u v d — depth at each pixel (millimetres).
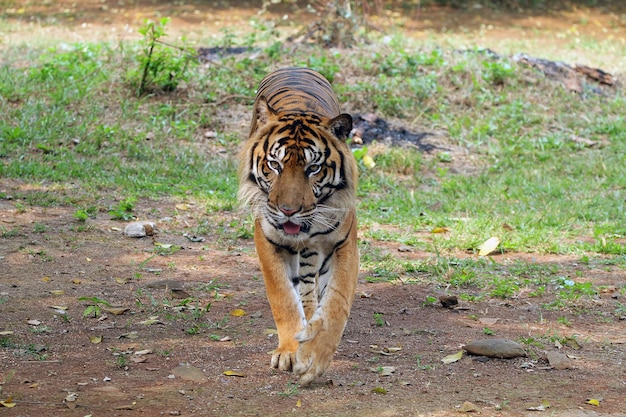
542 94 20078
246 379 7352
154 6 33719
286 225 7309
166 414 6535
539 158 17219
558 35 31578
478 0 37500
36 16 30578
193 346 8141
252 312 9258
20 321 8570
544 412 6754
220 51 21359
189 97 18094
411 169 16250
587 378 7602
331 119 7543
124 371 7434
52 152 15203
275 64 19922
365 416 6598
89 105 17094
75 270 10336
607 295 10289
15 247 10930
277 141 7402
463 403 6895
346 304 7461
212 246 11781
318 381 7340
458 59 21125
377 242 12312
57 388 6969
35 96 17359
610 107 20062
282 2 35344
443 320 9234
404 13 34562
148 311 9094
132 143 15930
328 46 21844
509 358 8031
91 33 27422
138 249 11359
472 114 18906
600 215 13961
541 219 13492
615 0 39375
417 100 19000
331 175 7449
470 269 11070
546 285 10594
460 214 13961
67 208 12805
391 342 8477
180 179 14719
